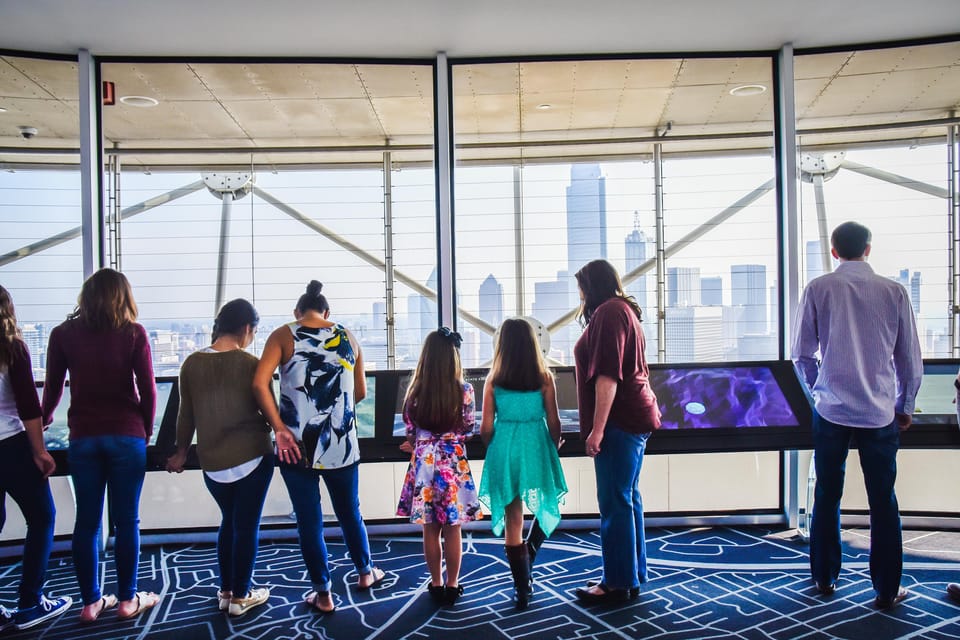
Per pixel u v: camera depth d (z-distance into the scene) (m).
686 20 3.33
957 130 4.07
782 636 2.42
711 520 3.90
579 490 3.97
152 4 3.00
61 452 3.41
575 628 2.53
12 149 4.08
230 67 3.70
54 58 3.54
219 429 2.66
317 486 2.74
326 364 2.68
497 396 2.79
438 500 2.73
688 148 4.22
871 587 2.89
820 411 2.77
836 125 4.19
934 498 3.84
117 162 4.27
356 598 2.90
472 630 2.53
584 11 3.20
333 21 3.23
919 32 3.53
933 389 3.54
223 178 4.36
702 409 3.50
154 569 3.38
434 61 3.75
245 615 2.73
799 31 3.50
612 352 2.62
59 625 2.67
